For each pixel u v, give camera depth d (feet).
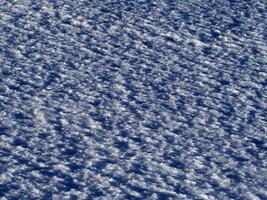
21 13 39.63
